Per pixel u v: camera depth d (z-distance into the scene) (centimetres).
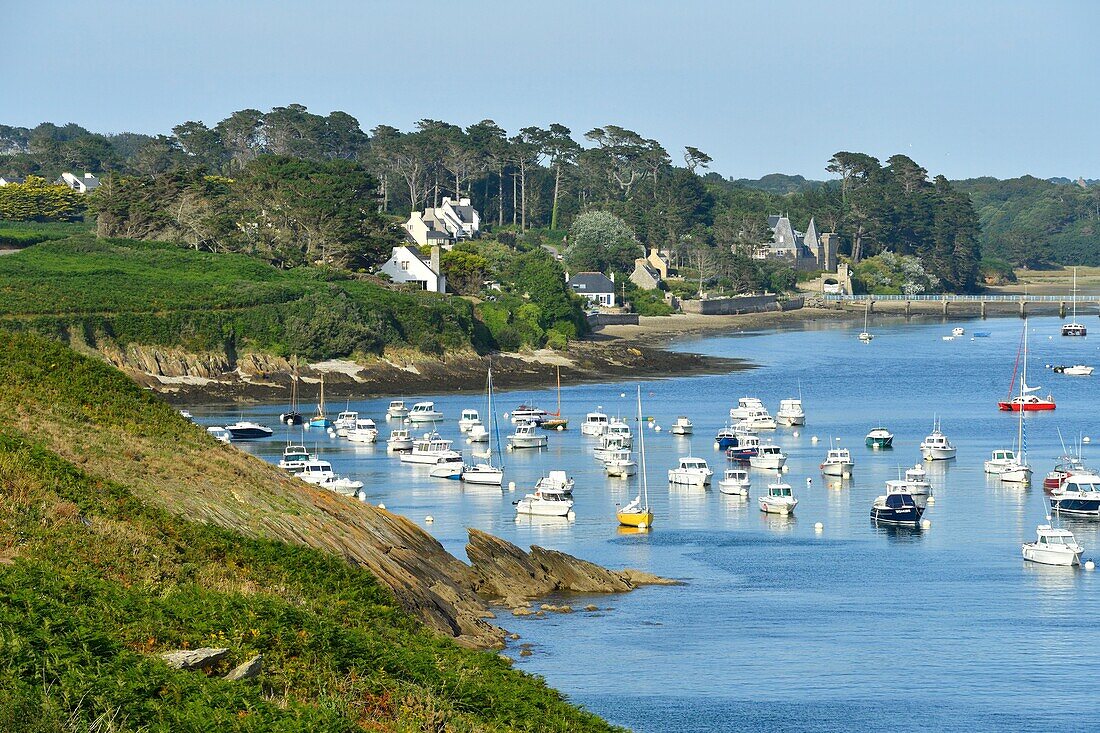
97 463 12656
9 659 7038
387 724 8188
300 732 7256
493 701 9019
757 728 11231
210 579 10600
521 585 15388
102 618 8338
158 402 15450
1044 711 11762
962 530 19738
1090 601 15488
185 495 12769
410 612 12375
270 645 8731
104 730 6781
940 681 12506
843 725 11350
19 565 8769
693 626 14225
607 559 17600
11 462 11269
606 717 11400
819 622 14475
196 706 7169
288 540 12812
